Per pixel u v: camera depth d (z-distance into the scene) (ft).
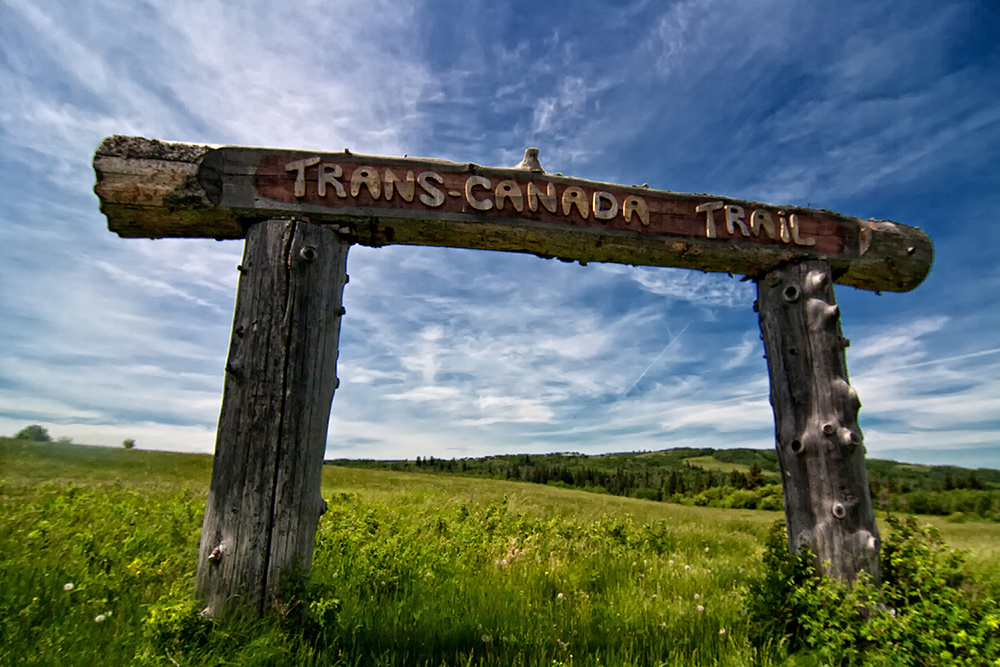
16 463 42.73
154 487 32.19
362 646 9.20
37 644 8.02
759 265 14.24
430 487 72.59
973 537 41.47
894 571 11.61
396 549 14.44
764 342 14.37
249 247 11.30
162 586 11.00
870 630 9.61
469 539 18.53
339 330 11.75
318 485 10.82
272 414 10.42
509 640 10.14
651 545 23.09
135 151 11.21
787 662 9.68
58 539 12.94
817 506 12.49
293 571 9.97
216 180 11.41
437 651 9.64
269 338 10.75
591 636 10.72
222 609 9.39
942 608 9.69
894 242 14.88
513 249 13.16
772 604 11.14
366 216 11.91
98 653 8.02
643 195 13.71
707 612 12.38
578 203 13.12
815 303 13.62
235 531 9.84
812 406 13.10
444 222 12.30
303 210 11.66
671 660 9.83
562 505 50.70
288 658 8.26
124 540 13.51
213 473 10.21
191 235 12.00
